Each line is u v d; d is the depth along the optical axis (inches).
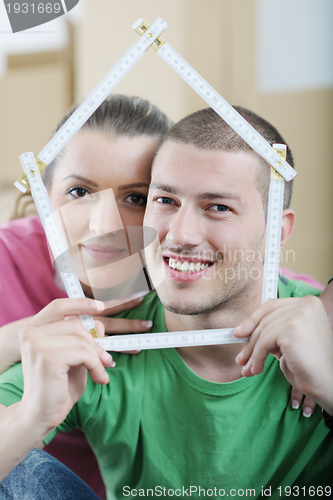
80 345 23.3
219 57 65.3
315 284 52.3
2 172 61.6
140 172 39.9
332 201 67.3
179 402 30.6
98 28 62.4
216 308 31.7
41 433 22.9
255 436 29.8
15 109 62.3
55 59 62.1
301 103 66.2
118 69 26.5
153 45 26.4
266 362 30.6
